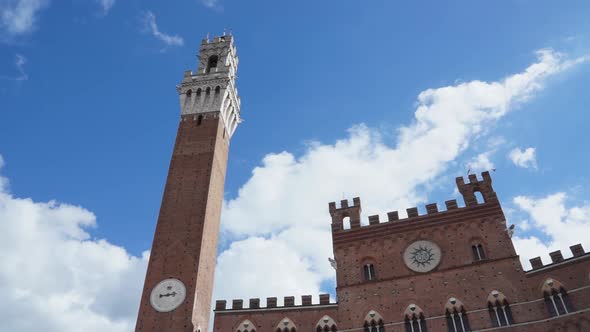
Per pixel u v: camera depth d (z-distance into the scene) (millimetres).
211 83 90938
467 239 60750
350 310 58281
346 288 60438
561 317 50969
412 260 60844
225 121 89375
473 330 53000
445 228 62531
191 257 65000
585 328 49469
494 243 59375
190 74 93688
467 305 54938
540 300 53000
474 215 62531
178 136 82625
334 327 58062
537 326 51281
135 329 58938
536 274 54906
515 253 57469
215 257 72625
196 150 79312
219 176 80438
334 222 68125
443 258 59844
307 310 59844
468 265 58062
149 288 62562
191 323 58750
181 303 60562
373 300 58344
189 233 67562
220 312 60750
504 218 61062
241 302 61719
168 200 72062
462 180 66625
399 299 57594
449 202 65062
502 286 55188
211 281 69312
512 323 52469
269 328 58750
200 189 72938
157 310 60281
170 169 76500
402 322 55750
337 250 64688
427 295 57000
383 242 63688
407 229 63938
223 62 99188
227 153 88312
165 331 58375
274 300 61594
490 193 64062
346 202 69938
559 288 52875
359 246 64250
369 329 56375
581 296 51375
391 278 59625
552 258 55375
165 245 66750
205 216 69688
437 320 54844
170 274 63594
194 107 87875
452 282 57219
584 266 53000
